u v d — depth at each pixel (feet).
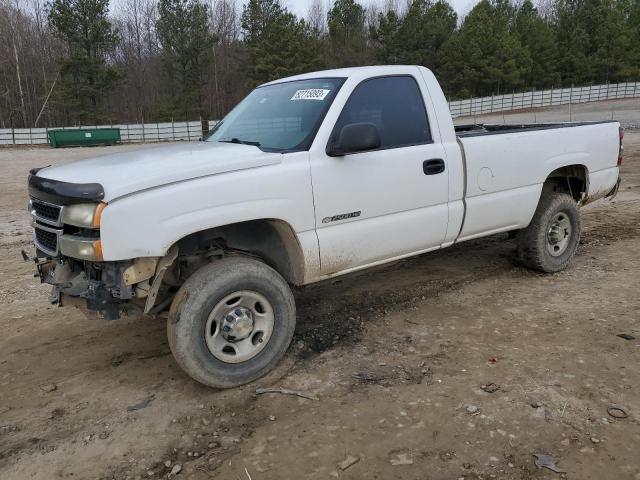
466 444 9.98
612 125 20.27
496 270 19.61
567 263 19.27
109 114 181.47
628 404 11.00
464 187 15.53
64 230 11.08
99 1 164.55
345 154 12.78
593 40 215.10
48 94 173.88
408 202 14.30
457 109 174.09
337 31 207.51
